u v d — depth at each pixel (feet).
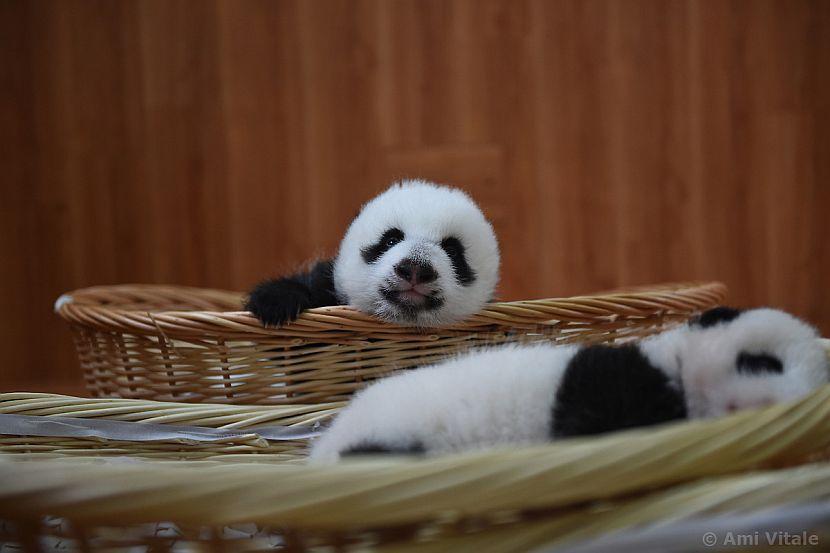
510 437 5.51
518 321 8.19
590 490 4.24
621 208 17.06
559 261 17.22
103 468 4.44
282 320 7.89
